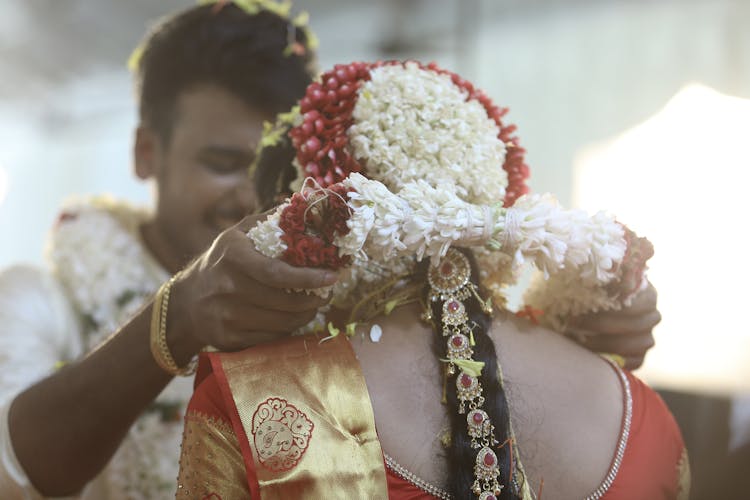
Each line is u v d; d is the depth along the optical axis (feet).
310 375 2.79
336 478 2.65
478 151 3.01
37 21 22.81
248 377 2.79
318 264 2.77
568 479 2.79
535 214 2.89
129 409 3.78
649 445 2.97
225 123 4.92
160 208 5.31
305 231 2.78
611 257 2.96
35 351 4.85
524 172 3.36
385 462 2.70
